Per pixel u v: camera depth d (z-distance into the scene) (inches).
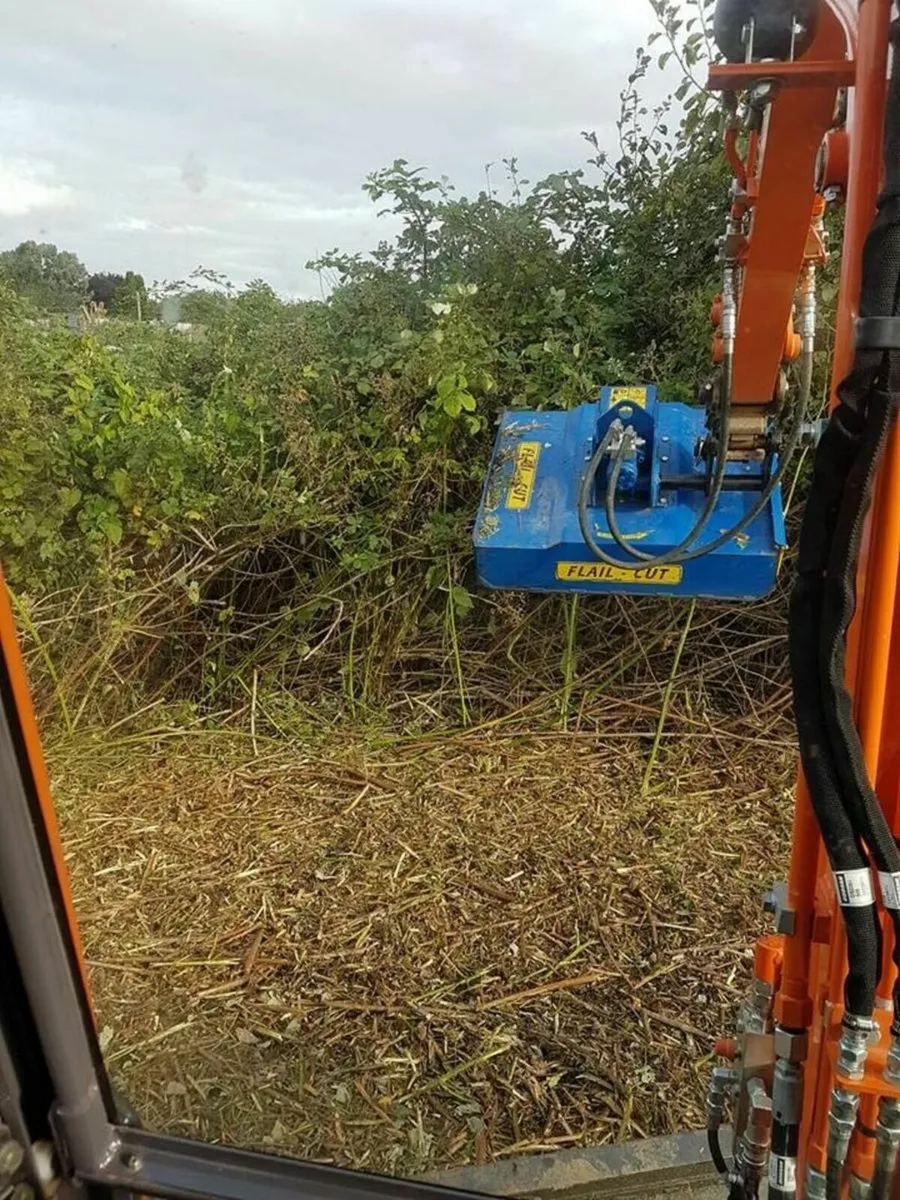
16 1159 35.0
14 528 142.8
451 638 156.0
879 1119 36.6
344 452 152.6
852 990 35.1
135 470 147.6
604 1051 93.8
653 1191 78.4
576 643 156.5
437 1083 90.4
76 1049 36.1
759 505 73.0
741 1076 49.3
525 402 149.9
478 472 149.4
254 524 153.1
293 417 150.6
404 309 160.9
